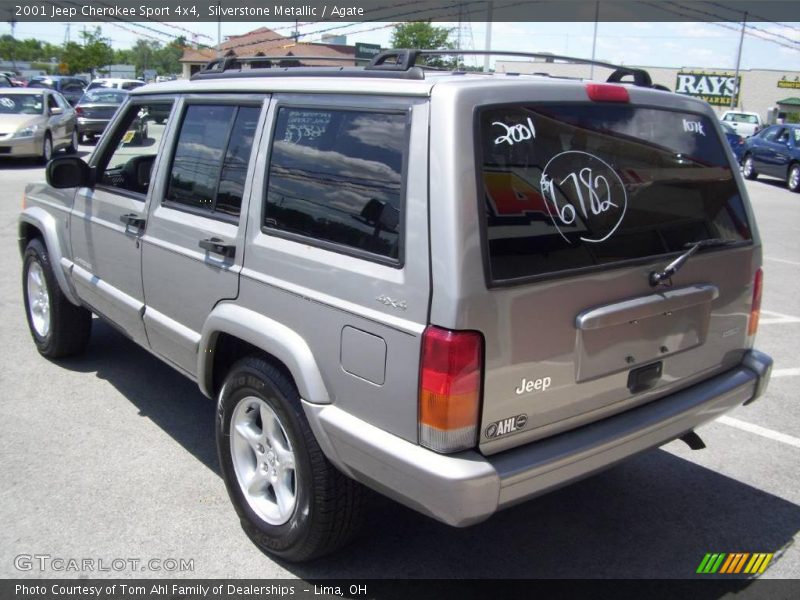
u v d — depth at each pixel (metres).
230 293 3.28
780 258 10.20
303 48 25.16
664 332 3.00
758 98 52.81
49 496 3.69
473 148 2.45
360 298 2.65
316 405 2.82
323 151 2.90
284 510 3.15
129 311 4.16
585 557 3.37
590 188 2.78
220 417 3.39
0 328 6.16
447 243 2.39
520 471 2.51
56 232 4.98
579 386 2.73
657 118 3.09
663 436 3.04
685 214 3.14
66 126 18.53
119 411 4.67
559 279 2.59
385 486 2.62
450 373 2.38
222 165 3.44
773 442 4.55
